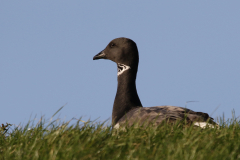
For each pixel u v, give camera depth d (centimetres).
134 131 1125
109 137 1131
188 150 966
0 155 1035
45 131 1217
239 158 934
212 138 1052
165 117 1202
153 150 986
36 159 959
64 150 981
